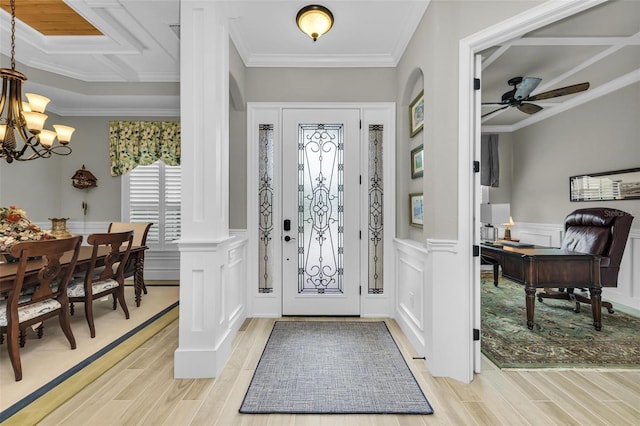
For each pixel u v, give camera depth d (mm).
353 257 3369
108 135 4879
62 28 3162
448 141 2150
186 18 2193
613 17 2576
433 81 2197
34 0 2711
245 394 1939
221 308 2326
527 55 3264
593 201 4160
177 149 4844
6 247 2496
